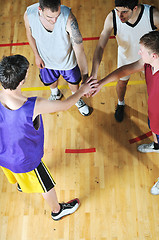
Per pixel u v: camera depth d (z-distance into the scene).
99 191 3.04
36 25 2.51
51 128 3.46
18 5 4.61
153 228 2.79
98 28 4.23
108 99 3.61
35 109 1.91
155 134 2.74
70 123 3.48
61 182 3.12
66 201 3.01
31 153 2.17
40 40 2.65
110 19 2.51
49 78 3.19
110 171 3.14
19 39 4.22
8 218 2.94
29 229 2.88
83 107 3.47
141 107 3.52
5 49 4.13
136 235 2.76
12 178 2.56
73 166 3.20
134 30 2.50
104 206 2.95
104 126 3.43
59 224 2.89
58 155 3.28
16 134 1.98
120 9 2.27
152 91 2.27
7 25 4.40
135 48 2.67
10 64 1.69
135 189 3.02
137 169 3.13
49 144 3.36
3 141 2.05
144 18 2.41
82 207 2.96
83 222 2.88
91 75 2.65
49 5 2.15
